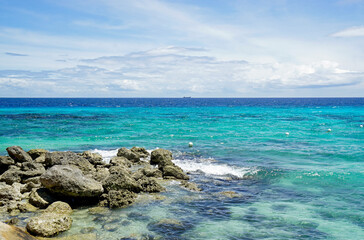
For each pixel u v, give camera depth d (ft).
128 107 388.78
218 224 36.78
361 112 264.11
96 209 41.45
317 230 35.14
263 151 85.25
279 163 70.85
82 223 36.63
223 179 57.93
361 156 76.84
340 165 68.08
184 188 51.67
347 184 53.52
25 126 141.90
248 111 290.56
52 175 41.68
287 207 42.65
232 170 64.34
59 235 33.12
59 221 34.37
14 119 178.60
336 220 38.01
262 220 38.04
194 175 60.95
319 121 177.27
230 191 49.80
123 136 115.14
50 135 115.96
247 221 37.76
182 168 66.39
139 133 123.54
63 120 176.65
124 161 67.97
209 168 66.28
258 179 57.77
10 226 31.12
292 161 72.95
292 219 38.34
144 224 36.58
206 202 44.62
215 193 48.98
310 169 64.18
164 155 70.79
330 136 115.24
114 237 32.96
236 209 41.88
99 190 43.47
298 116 219.61
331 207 42.50
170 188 51.67
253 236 33.58
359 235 33.83
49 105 440.86
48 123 157.69
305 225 36.50
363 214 39.83
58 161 56.80
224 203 44.21
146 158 77.61
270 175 59.82
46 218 34.37
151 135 117.80
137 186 48.24
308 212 40.73
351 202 44.55
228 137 113.19
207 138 111.04
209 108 363.15
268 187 52.70
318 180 56.08
